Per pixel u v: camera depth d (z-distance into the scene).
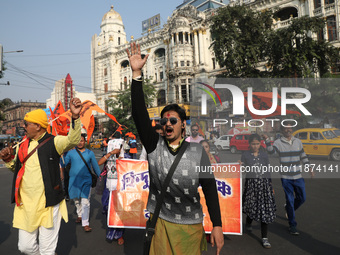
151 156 1.89
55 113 4.47
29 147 2.64
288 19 23.44
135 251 3.46
